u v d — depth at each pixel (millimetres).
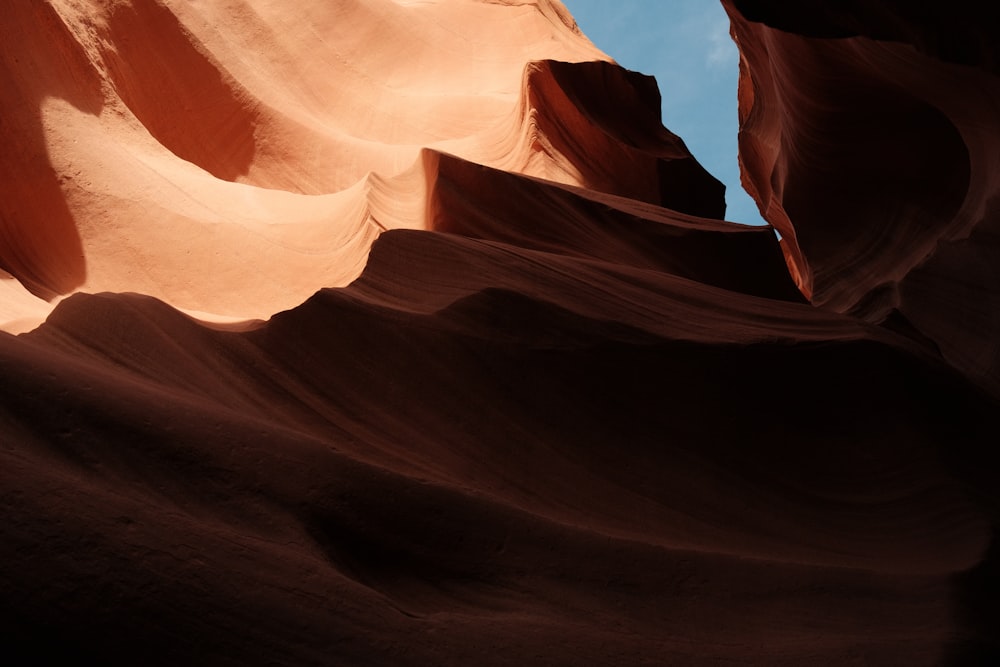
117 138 8766
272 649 2768
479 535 3658
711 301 5949
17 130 7980
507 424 4617
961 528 4551
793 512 4746
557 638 3234
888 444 5090
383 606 3061
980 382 8586
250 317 7289
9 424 3086
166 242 7875
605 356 5012
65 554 2666
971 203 9375
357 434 4324
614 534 4148
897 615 3918
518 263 5547
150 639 2635
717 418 5023
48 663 2500
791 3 7383
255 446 3502
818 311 6086
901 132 10445
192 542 2922
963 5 6402
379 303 4906
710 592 3795
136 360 4156
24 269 7570
